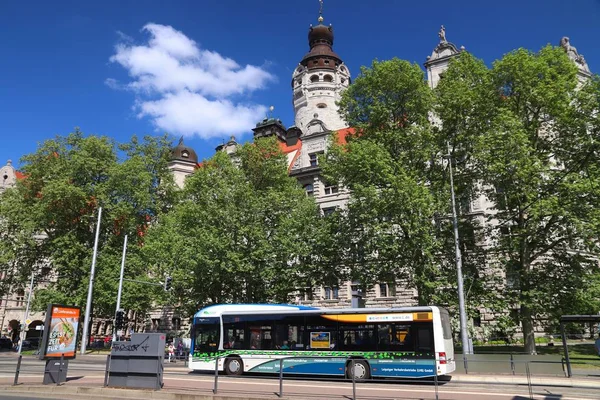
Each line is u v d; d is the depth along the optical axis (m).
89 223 45.62
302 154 52.44
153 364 15.29
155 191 50.34
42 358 16.31
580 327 32.28
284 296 35.94
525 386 17.27
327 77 75.38
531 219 26.88
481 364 21.42
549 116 30.14
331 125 72.50
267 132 69.06
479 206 39.41
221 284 35.56
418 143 30.73
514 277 28.14
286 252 33.28
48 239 45.62
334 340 20.30
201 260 33.19
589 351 30.23
